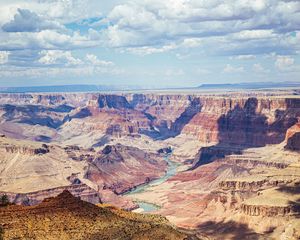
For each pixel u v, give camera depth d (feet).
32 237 557.33
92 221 623.77
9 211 604.08
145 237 590.96
